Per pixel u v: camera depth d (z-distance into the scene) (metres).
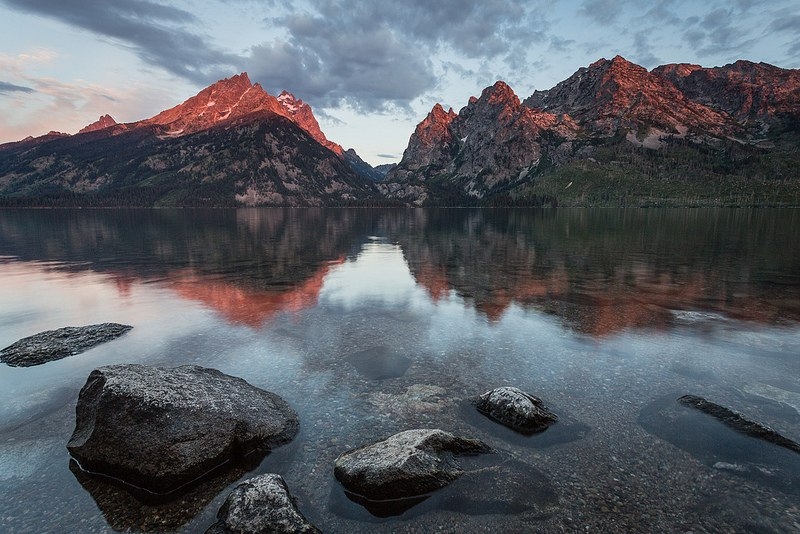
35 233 74.19
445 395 12.95
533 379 14.05
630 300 24.97
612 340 17.92
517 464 9.52
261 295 26.73
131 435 9.27
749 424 10.67
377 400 12.64
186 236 70.38
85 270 35.75
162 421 9.48
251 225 102.75
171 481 8.79
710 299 25.06
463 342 17.83
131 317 21.78
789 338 18.02
